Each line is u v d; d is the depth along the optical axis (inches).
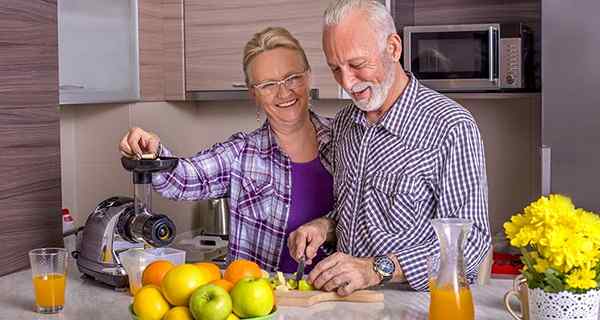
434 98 85.1
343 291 78.3
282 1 137.3
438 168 82.9
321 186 99.3
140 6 136.0
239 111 159.6
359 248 86.7
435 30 135.4
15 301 84.6
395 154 84.3
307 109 100.2
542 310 63.9
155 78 141.9
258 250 101.6
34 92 104.1
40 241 105.3
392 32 83.7
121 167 140.3
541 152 124.8
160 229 83.1
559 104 123.6
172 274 67.6
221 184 101.7
